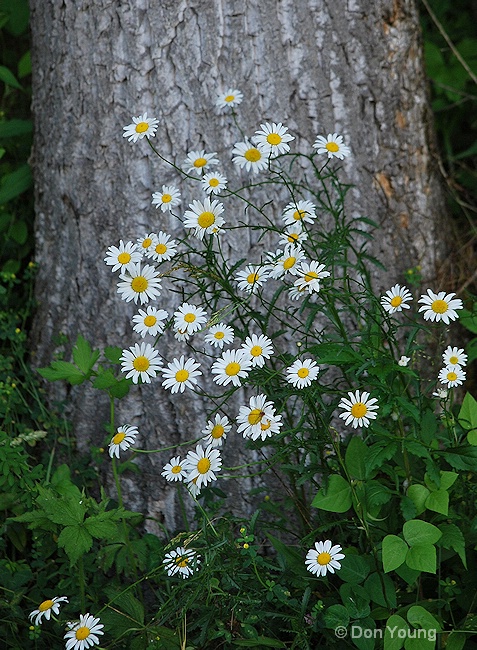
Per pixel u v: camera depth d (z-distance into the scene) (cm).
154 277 169
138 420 194
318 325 190
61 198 200
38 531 181
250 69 189
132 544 183
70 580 179
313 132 193
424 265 207
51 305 204
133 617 172
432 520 169
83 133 196
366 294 167
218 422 171
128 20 189
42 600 181
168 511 193
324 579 172
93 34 192
